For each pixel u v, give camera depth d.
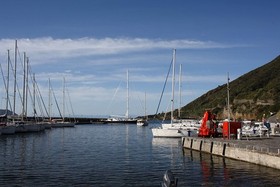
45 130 112.50
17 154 47.22
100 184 28.38
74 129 126.31
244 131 55.09
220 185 27.53
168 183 13.90
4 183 28.58
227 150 41.22
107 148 56.12
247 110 168.62
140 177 31.08
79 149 54.50
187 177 30.77
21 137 78.06
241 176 30.38
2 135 80.62
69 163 39.03
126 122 181.38
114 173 32.91
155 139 73.44
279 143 42.03
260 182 28.11
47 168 35.56
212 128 54.00
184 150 51.41
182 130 75.31
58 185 28.03
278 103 158.88
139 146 59.19
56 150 52.78
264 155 34.22
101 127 145.75
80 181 29.45
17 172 33.34
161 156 45.06
